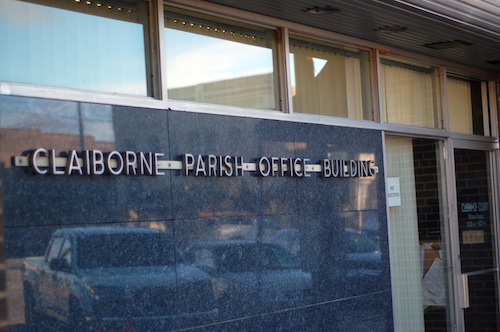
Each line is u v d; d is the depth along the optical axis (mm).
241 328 6055
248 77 6605
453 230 9008
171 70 5891
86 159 5004
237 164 6137
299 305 6605
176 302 5551
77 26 5273
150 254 5391
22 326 4613
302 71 7164
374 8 6520
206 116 5945
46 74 5055
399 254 8195
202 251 5781
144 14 5734
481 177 9648
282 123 6680
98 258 5051
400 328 8109
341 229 7156
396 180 8266
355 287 7246
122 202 5234
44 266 4746
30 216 4703
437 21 7031
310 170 6875
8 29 4875
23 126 4719
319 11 6586
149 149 5473
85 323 4949
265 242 6332
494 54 8734
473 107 9734
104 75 5410
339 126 7312
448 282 8945
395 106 8289
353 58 7816
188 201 5711
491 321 9562
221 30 6391
